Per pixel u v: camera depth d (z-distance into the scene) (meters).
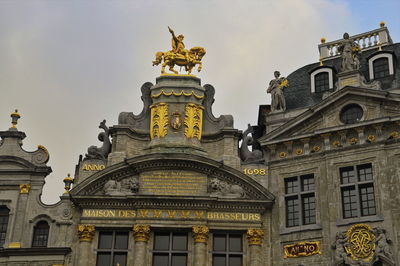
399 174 38.53
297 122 41.59
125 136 42.47
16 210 40.62
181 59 44.56
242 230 40.09
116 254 39.69
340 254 37.72
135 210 40.28
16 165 41.62
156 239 40.12
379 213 38.00
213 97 43.91
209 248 39.88
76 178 41.75
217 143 42.66
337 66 45.78
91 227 39.78
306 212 40.09
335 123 41.03
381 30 46.62
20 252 39.31
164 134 42.50
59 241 39.91
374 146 39.53
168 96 43.38
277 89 43.81
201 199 39.97
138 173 41.22
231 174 41.00
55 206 40.72
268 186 41.22
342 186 39.47
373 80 42.56
